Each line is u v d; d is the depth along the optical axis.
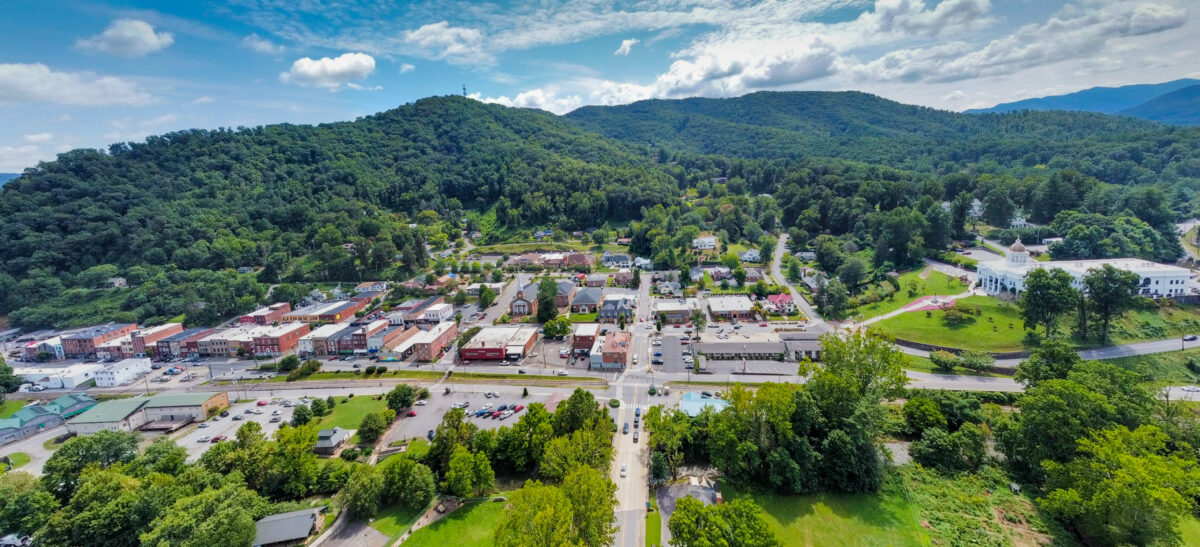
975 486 94.38
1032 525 83.75
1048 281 139.00
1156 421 96.06
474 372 150.25
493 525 87.06
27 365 180.75
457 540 84.06
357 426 121.94
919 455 103.06
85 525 77.81
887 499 92.19
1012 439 99.06
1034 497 90.00
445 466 97.00
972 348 144.62
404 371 154.25
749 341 159.38
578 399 104.88
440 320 198.50
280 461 95.56
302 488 94.81
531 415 103.56
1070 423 90.12
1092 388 98.94
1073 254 188.38
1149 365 129.38
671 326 181.12
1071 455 89.94
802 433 98.12
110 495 83.00
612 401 127.38
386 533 85.69
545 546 65.56
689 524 69.75
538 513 67.81
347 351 172.75
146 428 129.00
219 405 137.75
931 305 171.88
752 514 70.00
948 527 84.75
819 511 89.88
